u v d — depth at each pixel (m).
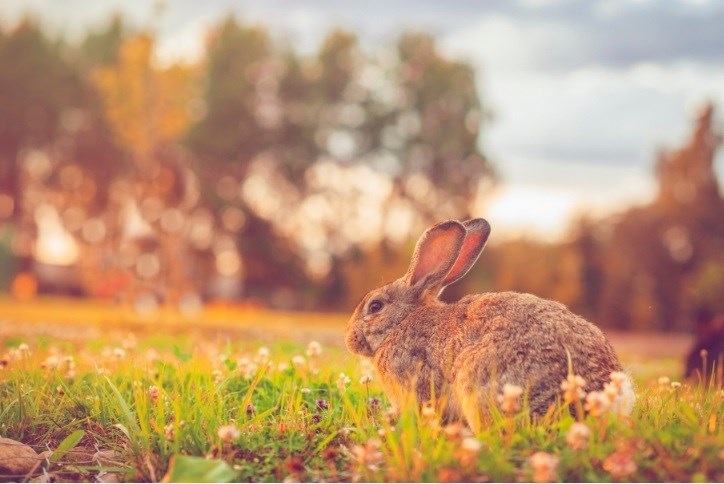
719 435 3.98
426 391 5.25
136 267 50.91
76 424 5.28
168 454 4.50
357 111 61.53
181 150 57.97
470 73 60.09
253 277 61.47
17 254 59.72
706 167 60.62
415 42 60.12
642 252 58.84
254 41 59.53
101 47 59.47
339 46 60.69
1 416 5.23
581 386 4.31
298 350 9.70
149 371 6.41
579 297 46.91
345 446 4.71
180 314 30.92
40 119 59.47
